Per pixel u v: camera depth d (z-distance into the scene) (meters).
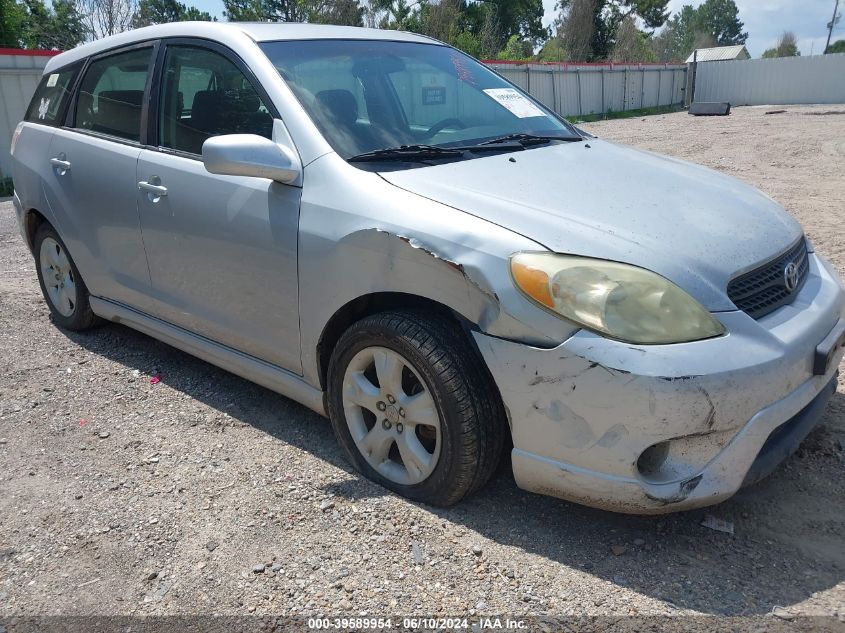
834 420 3.27
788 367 2.32
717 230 2.60
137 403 3.73
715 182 3.18
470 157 3.05
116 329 4.80
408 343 2.56
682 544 2.51
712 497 2.30
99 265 4.07
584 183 2.85
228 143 2.75
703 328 2.26
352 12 31.34
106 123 4.00
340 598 2.32
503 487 2.86
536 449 2.41
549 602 2.26
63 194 4.18
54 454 3.27
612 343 2.20
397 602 2.29
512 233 2.42
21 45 23.50
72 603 2.36
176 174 3.40
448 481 2.61
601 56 47.59
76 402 3.76
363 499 2.81
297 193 2.91
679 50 86.56
